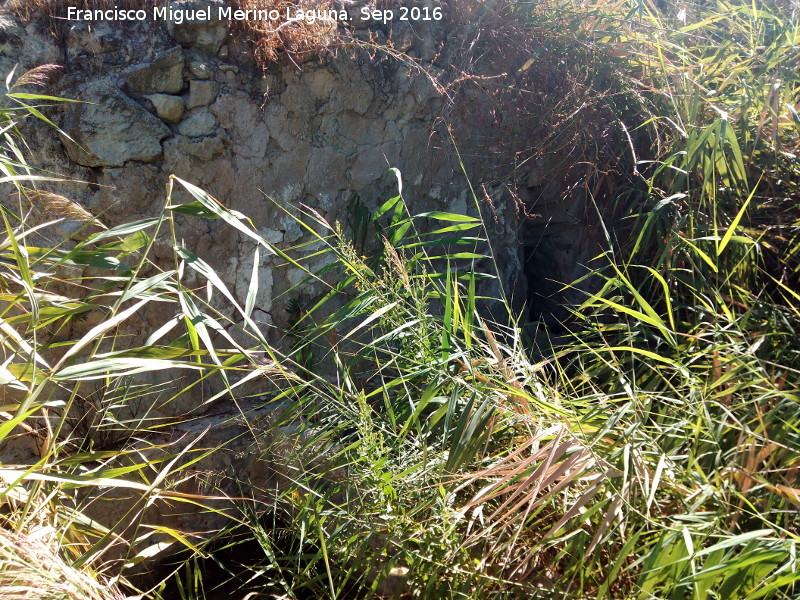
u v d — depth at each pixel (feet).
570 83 11.96
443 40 11.57
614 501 5.92
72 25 8.84
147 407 9.15
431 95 11.31
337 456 7.45
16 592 4.95
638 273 11.50
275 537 8.93
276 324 10.27
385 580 7.41
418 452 7.47
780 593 5.40
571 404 7.38
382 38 10.94
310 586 7.41
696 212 10.09
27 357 6.34
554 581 6.47
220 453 9.15
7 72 8.38
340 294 10.76
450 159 11.72
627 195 12.14
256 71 9.85
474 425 6.58
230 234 9.80
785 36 11.68
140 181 9.09
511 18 12.04
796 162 10.14
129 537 8.51
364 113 10.77
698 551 5.57
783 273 9.61
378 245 11.00
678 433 7.36
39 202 8.44
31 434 8.27
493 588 6.53
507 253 12.59
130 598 6.22
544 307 13.58
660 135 11.64
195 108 9.43
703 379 8.68
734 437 7.34
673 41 12.50
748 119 10.42
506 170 12.30
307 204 10.44
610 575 5.72
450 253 11.84
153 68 9.09
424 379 7.95
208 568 8.92
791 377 8.36
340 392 7.64
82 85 8.72
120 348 9.04
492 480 6.95
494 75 11.93
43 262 6.82
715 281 9.86
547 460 5.92
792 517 6.44
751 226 10.12
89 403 8.73
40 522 6.21
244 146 9.81
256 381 10.03
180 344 6.29
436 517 6.59
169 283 6.46
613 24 12.50
